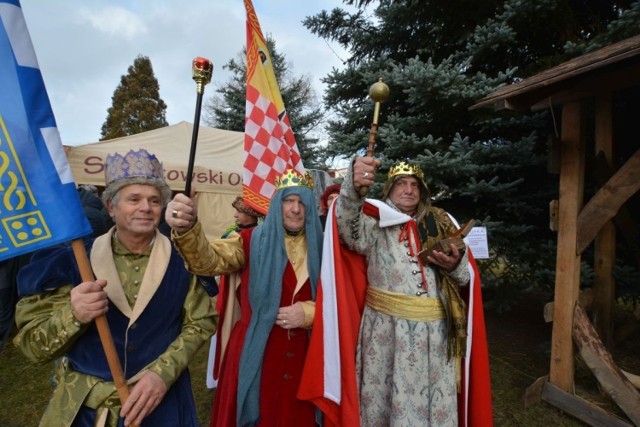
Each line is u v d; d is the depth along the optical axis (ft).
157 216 4.05
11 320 9.29
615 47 7.08
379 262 6.07
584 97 8.59
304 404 5.47
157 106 82.33
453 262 5.74
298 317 5.39
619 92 11.75
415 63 12.25
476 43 12.67
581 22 13.56
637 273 11.02
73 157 16.76
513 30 12.64
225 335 5.98
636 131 12.65
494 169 12.17
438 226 6.36
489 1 13.21
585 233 8.69
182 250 4.15
